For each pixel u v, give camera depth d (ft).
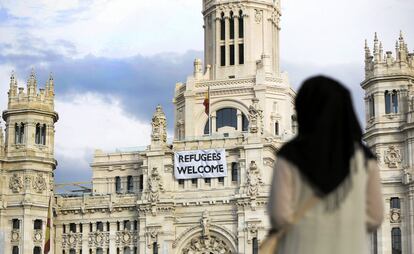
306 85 36.24
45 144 499.51
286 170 35.50
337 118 35.55
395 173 436.76
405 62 447.83
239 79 528.63
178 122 545.03
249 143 472.85
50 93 507.30
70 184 539.29
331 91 35.81
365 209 35.91
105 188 522.88
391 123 441.68
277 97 526.98
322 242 35.06
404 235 429.38
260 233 460.14
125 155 522.88
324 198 35.14
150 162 485.56
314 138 35.42
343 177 35.19
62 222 500.33
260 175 467.11
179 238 476.13
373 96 451.12
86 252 494.59
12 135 495.00
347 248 35.01
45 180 492.95
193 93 536.01
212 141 482.69
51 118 502.79
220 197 472.85
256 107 479.82
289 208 35.29
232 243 467.11
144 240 478.59
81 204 498.28
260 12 549.54
